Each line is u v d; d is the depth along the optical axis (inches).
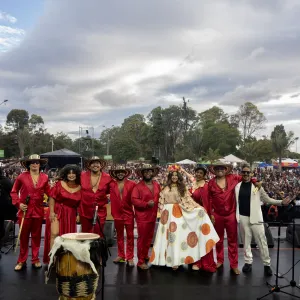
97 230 233.3
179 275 227.8
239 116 3253.0
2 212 243.1
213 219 238.8
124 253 255.9
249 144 2500.0
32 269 237.8
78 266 150.0
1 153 1155.3
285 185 786.2
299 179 1000.2
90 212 231.3
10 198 247.8
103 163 241.6
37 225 237.1
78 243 150.8
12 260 257.3
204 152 2603.3
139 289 203.5
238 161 1531.7
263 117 3228.3
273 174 1115.3
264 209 346.0
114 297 191.8
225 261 262.1
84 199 231.9
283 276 228.7
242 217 235.6
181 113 3120.1
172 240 234.8
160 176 730.8
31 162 234.7
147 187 242.5
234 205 237.1
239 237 308.2
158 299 189.9
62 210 230.5
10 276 223.6
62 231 228.8
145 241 240.2
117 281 215.9
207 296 194.5
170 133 3125.0
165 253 239.1
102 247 161.2
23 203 232.1
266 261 231.1
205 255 234.8
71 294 149.3
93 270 149.4
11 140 2910.9
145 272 233.3
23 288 203.9
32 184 233.0
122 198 247.6
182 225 237.1
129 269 239.3
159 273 231.6
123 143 3501.5
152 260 241.1
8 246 294.2
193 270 236.4
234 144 3016.7
